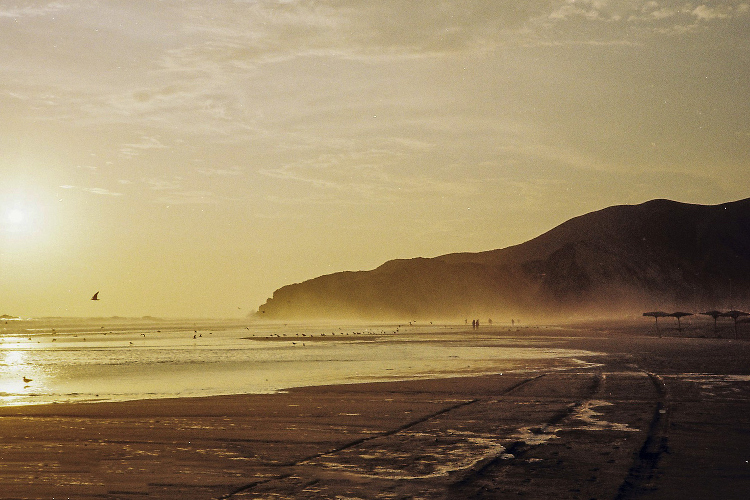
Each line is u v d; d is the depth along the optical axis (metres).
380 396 22.72
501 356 44.12
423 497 10.11
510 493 10.16
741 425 15.43
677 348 47.28
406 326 150.50
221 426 17.02
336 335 95.75
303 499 10.17
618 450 12.97
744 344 52.31
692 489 10.09
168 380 31.52
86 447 14.53
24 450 14.25
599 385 24.41
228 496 10.41
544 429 15.57
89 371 38.09
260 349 60.19
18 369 40.34
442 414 18.36
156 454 13.68
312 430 16.22
